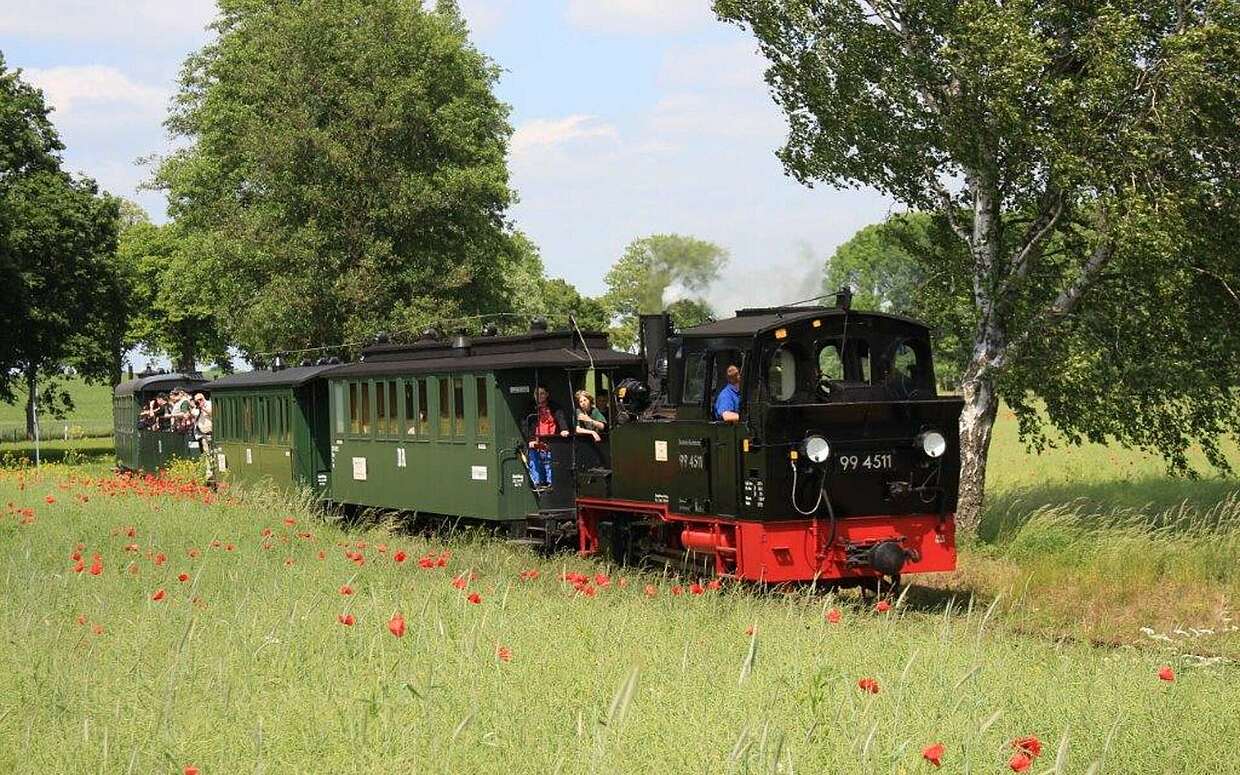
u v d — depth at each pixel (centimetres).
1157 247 1666
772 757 614
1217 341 1881
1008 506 2123
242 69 4078
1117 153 1722
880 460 1418
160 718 741
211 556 1495
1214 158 1748
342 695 790
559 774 631
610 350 1991
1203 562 1605
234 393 2984
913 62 1897
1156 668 923
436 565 1354
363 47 3881
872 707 730
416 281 3919
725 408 1439
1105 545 1670
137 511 2008
